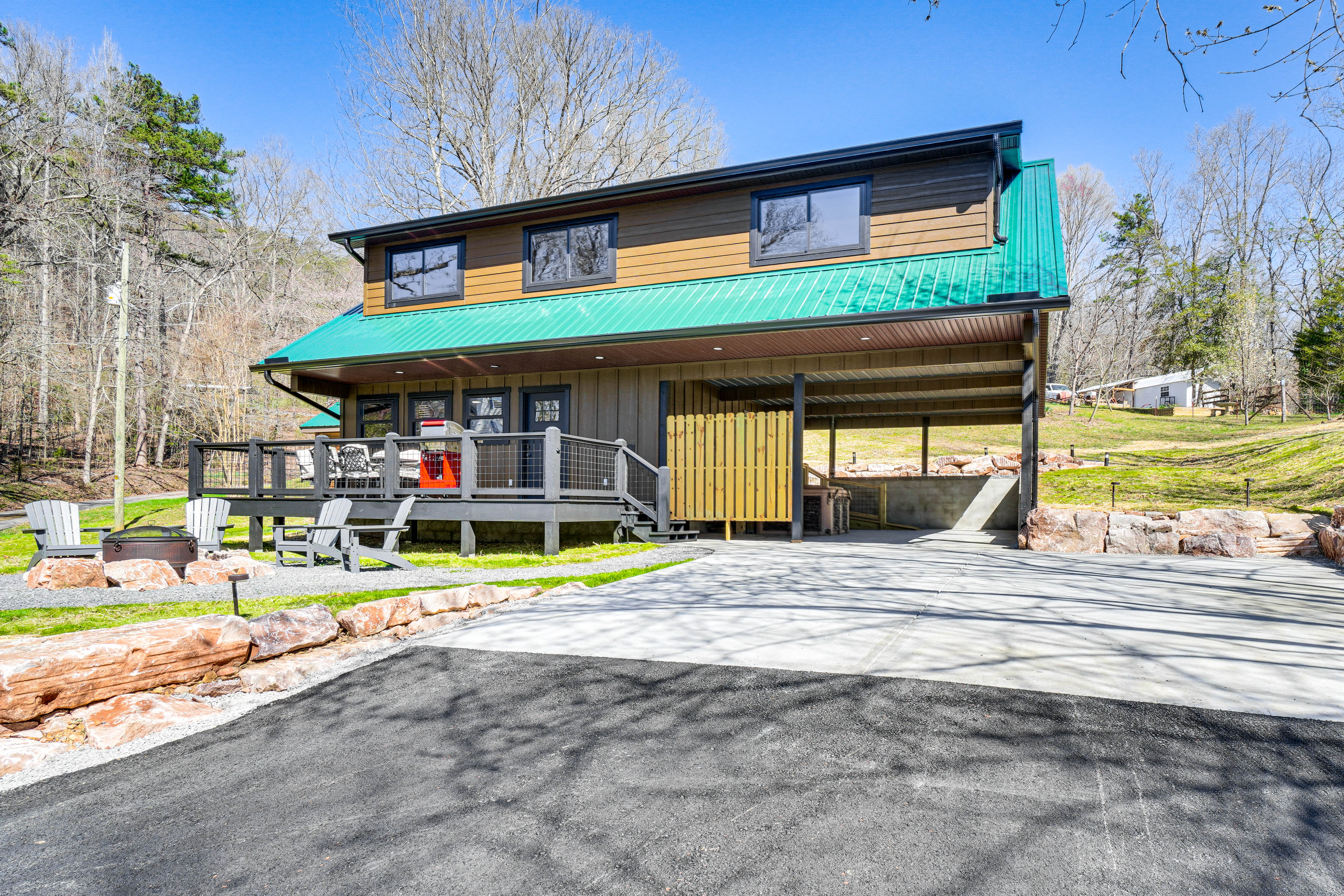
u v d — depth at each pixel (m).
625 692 3.85
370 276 16.03
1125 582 7.02
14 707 3.37
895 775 2.81
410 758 3.17
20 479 26.66
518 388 14.15
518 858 2.35
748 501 11.87
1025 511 10.63
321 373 14.20
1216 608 5.60
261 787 2.94
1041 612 5.53
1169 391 43.81
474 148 28.88
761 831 2.46
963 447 29.12
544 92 28.92
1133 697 3.52
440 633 5.30
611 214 13.85
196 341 31.50
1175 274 43.47
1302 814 2.45
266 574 8.34
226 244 38.69
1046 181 12.72
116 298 11.33
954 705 3.48
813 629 5.05
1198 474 16.77
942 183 11.71
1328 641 4.54
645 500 12.93
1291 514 9.52
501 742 3.30
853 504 17.86
